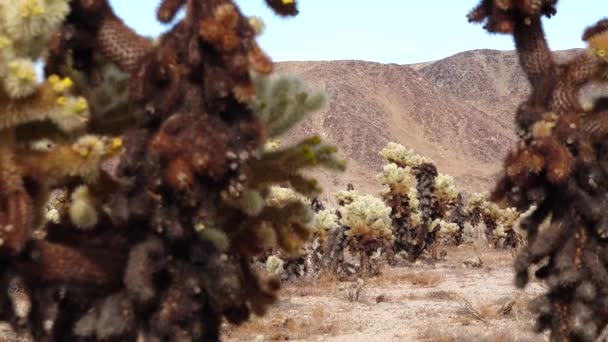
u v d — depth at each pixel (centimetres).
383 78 16350
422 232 3322
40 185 423
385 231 2447
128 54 474
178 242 466
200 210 450
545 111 584
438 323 1367
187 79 462
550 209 607
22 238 403
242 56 453
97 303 470
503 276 2511
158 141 443
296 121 539
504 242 4109
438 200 3591
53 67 493
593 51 566
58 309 508
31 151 426
